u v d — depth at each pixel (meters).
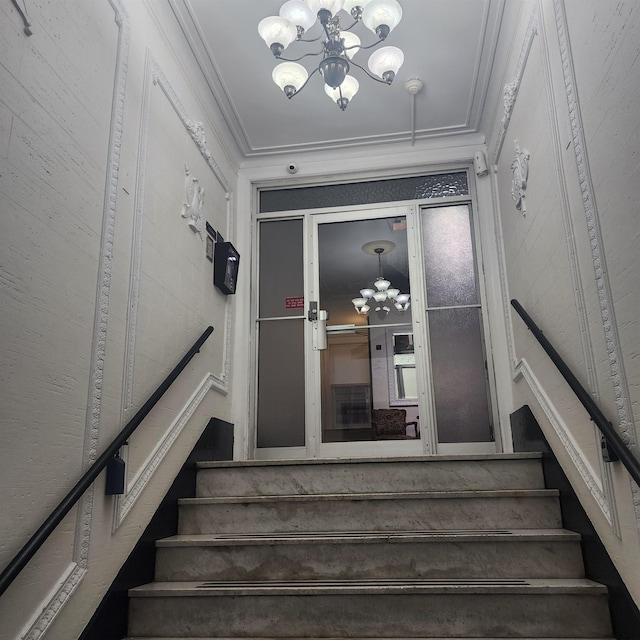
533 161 2.66
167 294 2.72
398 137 4.11
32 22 1.69
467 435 3.72
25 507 1.54
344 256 4.18
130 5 2.46
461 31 3.16
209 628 2.00
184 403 2.86
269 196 4.35
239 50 3.26
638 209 1.55
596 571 1.99
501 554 2.15
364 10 2.50
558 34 2.16
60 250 1.79
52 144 1.78
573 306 2.18
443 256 4.06
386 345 3.97
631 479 1.69
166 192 2.77
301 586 2.03
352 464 2.71
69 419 1.79
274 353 4.07
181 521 2.55
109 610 1.91
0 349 1.46
